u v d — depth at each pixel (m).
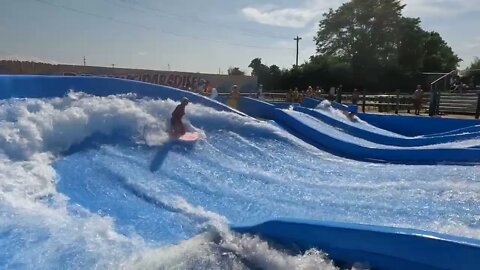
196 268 4.53
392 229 4.38
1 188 6.16
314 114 14.75
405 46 63.72
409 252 4.18
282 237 4.93
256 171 8.34
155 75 27.30
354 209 6.39
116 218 5.90
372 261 4.40
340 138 11.05
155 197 6.71
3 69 22.38
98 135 8.98
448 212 6.10
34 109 8.63
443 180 7.62
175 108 10.01
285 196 7.05
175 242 5.24
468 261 3.87
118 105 9.70
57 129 8.38
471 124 15.18
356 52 63.41
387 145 12.23
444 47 75.69
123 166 7.86
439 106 21.03
